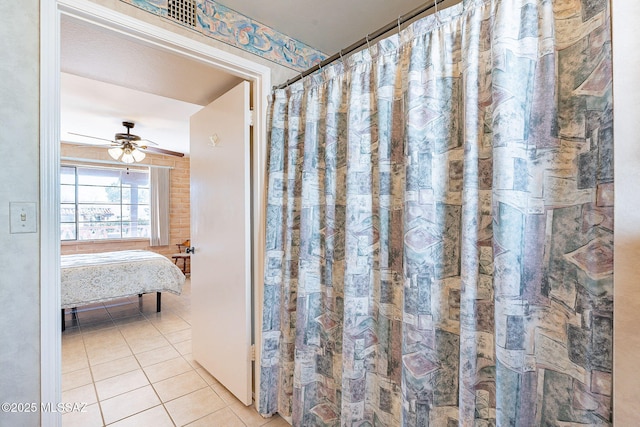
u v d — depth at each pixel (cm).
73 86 271
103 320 330
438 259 104
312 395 153
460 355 94
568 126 78
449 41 102
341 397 133
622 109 58
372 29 177
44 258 111
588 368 74
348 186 129
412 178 106
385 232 120
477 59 93
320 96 150
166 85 205
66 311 355
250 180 184
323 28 177
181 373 220
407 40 112
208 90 212
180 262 579
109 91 282
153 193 548
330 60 148
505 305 82
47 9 110
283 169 169
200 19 149
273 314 170
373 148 128
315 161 152
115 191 528
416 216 105
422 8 110
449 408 102
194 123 230
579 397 76
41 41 109
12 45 104
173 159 579
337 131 142
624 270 58
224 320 197
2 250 104
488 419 93
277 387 173
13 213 105
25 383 108
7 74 104
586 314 75
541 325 82
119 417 172
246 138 176
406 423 105
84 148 489
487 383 93
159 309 357
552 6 81
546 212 81
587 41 75
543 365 82
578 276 76
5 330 104
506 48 84
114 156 386
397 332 118
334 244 144
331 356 146
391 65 118
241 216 179
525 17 83
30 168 108
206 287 218
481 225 94
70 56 163
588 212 75
